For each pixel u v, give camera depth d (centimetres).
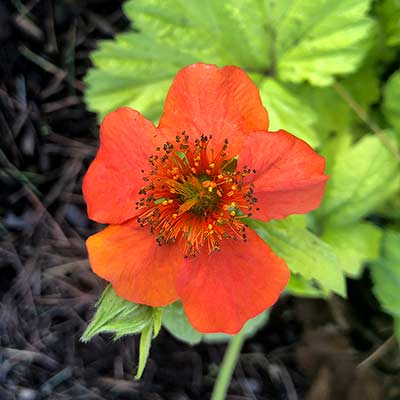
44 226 23
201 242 14
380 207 18
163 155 14
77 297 22
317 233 18
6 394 22
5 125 23
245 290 14
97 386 22
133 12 18
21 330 22
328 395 21
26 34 23
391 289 17
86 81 18
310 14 17
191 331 17
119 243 14
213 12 17
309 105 19
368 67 19
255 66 18
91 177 14
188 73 14
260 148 14
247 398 21
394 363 20
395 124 18
